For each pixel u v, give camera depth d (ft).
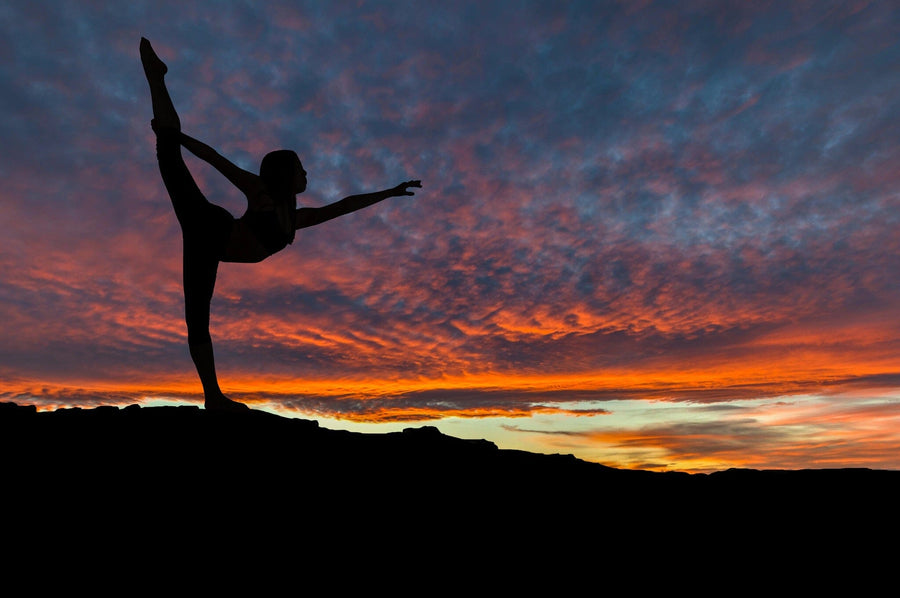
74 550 9.90
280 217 15.81
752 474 17.04
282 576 10.17
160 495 11.62
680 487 16.15
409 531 12.04
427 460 15.12
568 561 11.94
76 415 14.66
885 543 13.21
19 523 10.25
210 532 10.87
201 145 15.56
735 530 13.83
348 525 11.82
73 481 11.62
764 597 11.34
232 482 12.39
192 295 15.58
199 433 14.10
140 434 13.76
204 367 15.85
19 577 9.14
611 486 15.64
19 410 14.85
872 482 16.24
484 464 15.66
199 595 9.45
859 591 11.57
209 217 15.51
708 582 11.77
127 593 9.21
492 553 11.88
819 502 15.17
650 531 13.55
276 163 15.78
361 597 10.04
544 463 16.67
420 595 10.30
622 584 11.50
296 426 15.64
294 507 12.00
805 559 12.71
